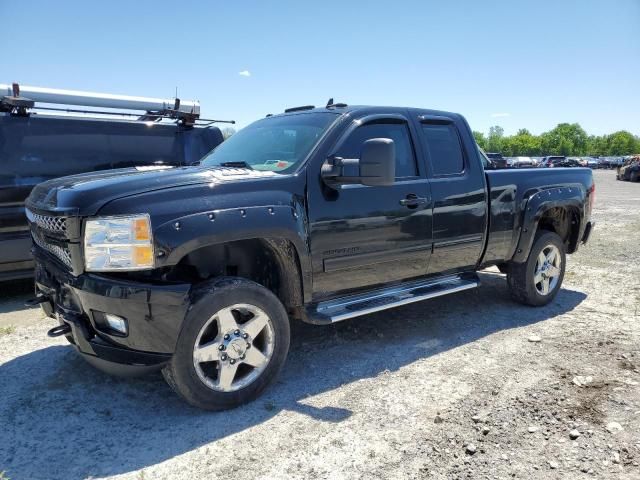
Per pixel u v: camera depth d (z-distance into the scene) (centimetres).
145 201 296
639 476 256
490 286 635
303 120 419
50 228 320
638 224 1231
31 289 653
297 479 259
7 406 334
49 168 615
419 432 299
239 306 324
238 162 386
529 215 505
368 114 412
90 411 329
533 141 12650
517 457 273
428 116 454
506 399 336
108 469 269
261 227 325
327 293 381
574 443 285
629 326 479
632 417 310
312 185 361
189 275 343
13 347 440
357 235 383
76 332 310
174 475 263
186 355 305
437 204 435
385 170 337
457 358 408
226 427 308
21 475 263
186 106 729
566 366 387
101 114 667
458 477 258
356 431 301
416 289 444
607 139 13400
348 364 400
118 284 290
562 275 559
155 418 320
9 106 606
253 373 337
